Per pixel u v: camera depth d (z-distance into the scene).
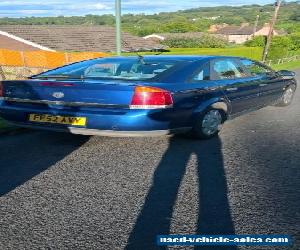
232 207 3.20
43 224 2.92
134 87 4.30
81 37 34.50
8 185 3.66
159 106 4.38
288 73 7.55
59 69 5.46
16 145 4.98
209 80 5.30
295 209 3.16
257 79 6.33
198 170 4.08
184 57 5.50
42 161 4.36
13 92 4.91
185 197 3.39
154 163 4.30
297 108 7.90
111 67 5.19
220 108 5.42
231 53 37.81
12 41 30.45
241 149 4.87
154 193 3.48
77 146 4.94
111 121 4.35
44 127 4.77
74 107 4.55
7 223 2.93
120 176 3.90
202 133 5.16
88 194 3.46
